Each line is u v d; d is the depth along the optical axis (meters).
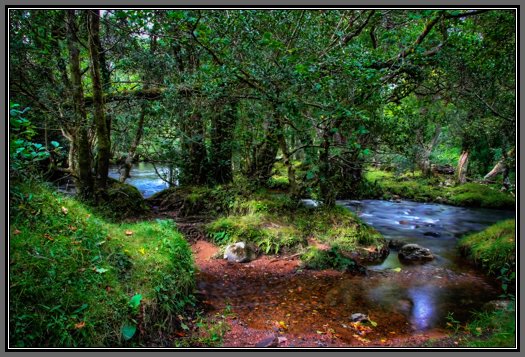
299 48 5.11
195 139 9.31
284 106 5.25
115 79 9.15
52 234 3.76
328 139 6.56
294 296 5.09
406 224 10.54
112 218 7.34
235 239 7.00
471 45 6.62
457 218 11.64
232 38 4.84
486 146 15.97
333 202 8.51
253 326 4.16
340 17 5.87
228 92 6.16
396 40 6.88
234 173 10.84
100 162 7.49
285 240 7.00
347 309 4.72
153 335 3.60
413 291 5.37
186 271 4.94
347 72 4.93
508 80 7.11
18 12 5.20
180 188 10.12
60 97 7.29
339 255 6.48
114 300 3.49
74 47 6.53
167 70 6.83
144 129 9.12
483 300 5.09
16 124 3.67
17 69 6.03
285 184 10.89
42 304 3.01
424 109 11.89
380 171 17.86
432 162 19.02
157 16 4.66
